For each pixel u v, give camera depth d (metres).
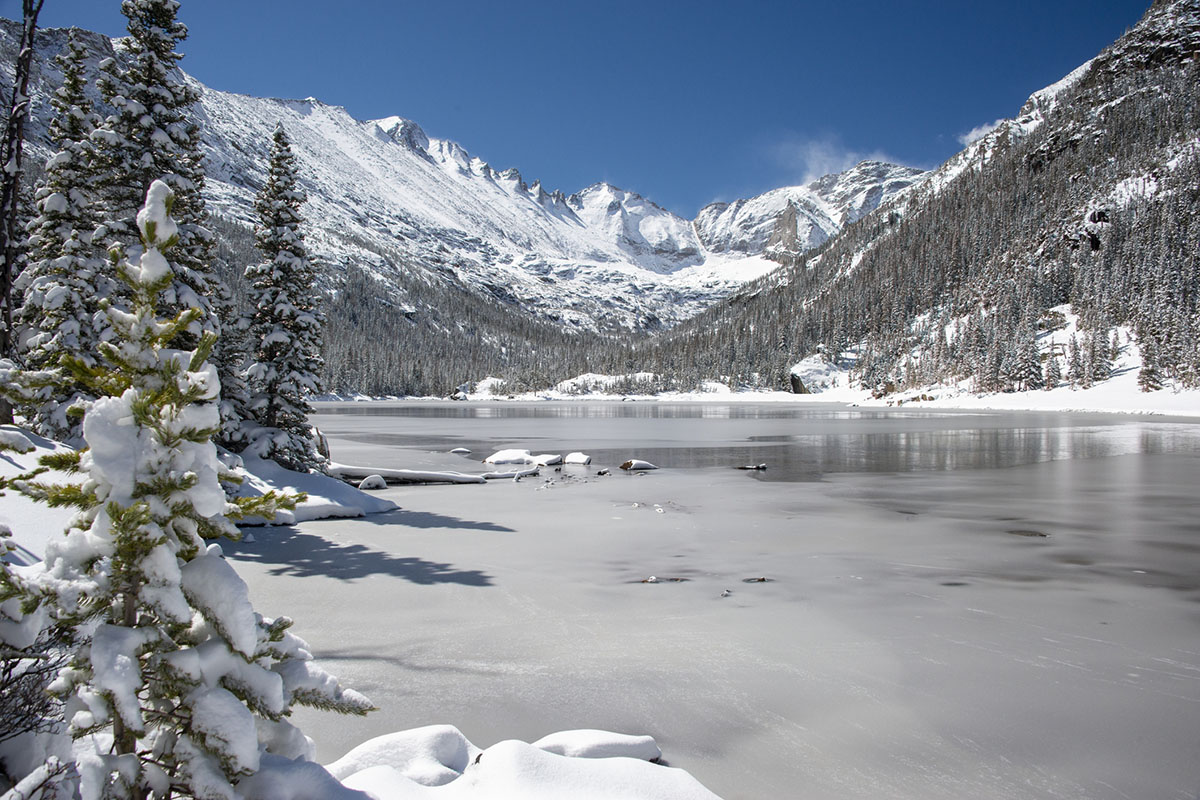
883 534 16.50
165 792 2.89
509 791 4.27
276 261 23.59
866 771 5.71
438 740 4.94
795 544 15.38
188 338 19.38
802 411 113.94
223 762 2.76
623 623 9.74
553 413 109.44
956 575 12.51
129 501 2.86
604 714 6.76
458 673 7.86
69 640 3.29
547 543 15.55
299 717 6.59
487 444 47.56
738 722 6.61
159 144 19.55
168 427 2.95
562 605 10.66
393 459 36.81
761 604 10.67
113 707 2.76
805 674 7.83
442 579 12.30
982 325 147.00
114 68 19.72
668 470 31.66
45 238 18.97
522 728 6.43
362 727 6.39
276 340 22.73
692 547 15.09
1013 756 5.98
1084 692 7.34
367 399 193.88
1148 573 12.65
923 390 141.75
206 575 2.95
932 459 35.75
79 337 17.56
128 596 2.96
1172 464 31.91
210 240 20.33
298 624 9.74
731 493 23.95
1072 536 16.17
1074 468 30.77
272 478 20.22
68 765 2.88
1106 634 9.23
